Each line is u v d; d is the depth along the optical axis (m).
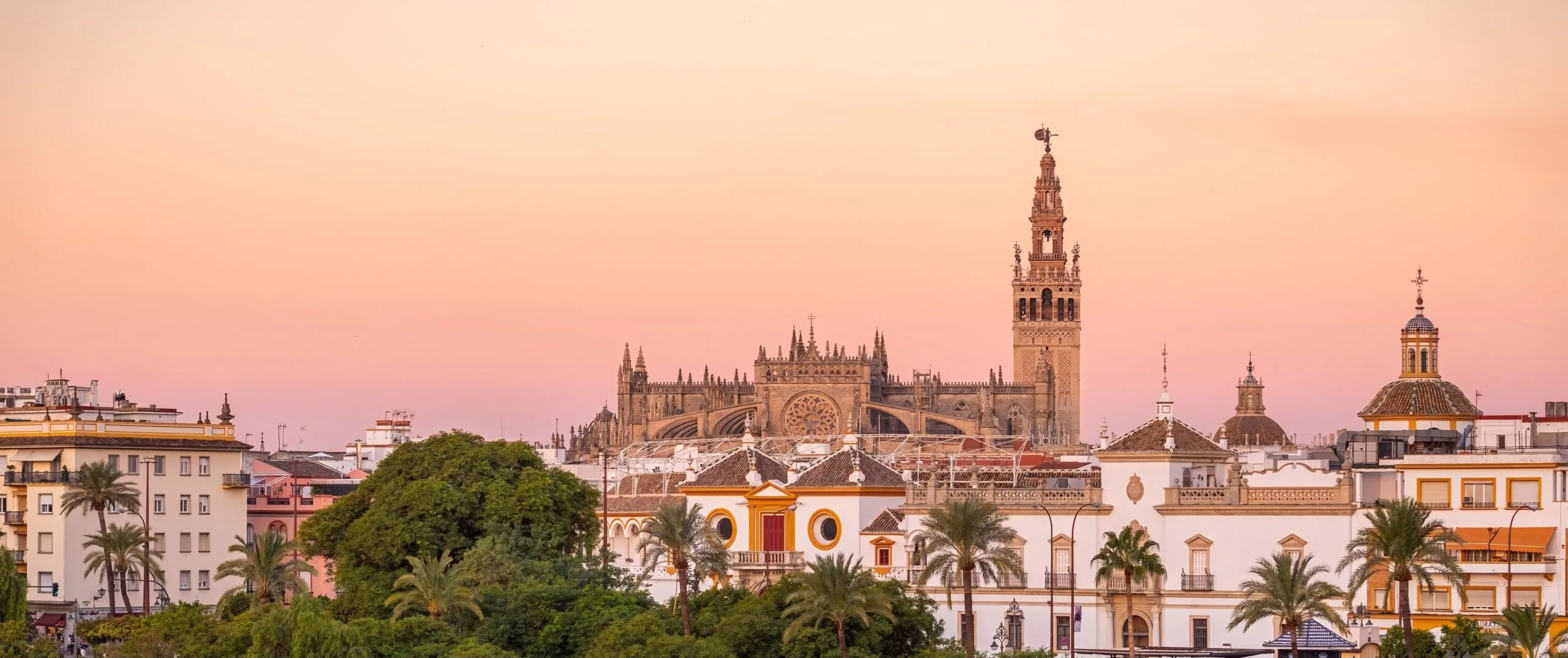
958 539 158.00
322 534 193.62
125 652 164.00
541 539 185.00
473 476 189.38
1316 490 179.38
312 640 148.88
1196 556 183.12
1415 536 151.38
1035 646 186.50
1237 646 179.50
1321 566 169.00
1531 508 172.38
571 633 163.38
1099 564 186.62
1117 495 187.00
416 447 194.12
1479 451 185.38
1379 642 163.75
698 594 175.50
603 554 187.38
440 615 164.50
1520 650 156.38
